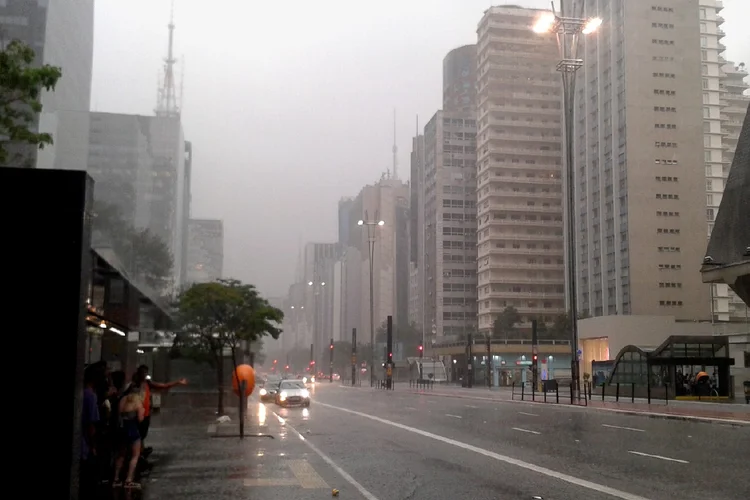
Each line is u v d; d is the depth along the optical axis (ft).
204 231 417.49
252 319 99.14
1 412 22.52
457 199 446.19
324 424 79.51
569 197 127.44
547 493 34.86
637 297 266.57
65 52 94.17
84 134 103.45
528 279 370.12
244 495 34.60
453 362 328.90
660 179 273.95
